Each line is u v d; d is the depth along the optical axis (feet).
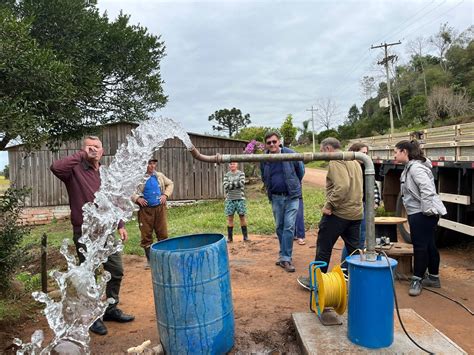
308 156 10.43
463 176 18.34
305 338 10.30
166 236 19.29
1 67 15.49
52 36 32.09
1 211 13.38
